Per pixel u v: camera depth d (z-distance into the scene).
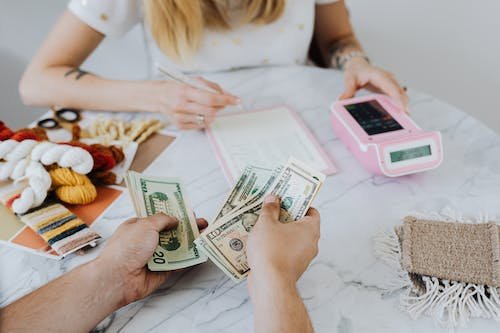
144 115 1.05
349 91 1.04
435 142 0.84
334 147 0.94
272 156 0.91
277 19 1.24
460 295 0.64
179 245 0.71
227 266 0.65
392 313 0.63
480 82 1.80
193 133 0.99
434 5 1.76
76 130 0.98
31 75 1.11
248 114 1.04
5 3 1.67
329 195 0.83
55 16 1.75
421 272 0.66
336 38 1.36
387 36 1.87
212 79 1.19
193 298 0.67
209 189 0.85
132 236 0.65
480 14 1.73
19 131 0.94
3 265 0.72
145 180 0.78
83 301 0.61
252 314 0.64
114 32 1.17
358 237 0.74
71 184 0.81
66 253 0.72
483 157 0.89
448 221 0.75
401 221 0.76
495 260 0.65
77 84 1.07
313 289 0.67
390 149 0.82
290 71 1.19
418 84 1.88
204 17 1.19
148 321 0.64
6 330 0.58
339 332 0.61
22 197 0.78
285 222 0.66
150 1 1.09
